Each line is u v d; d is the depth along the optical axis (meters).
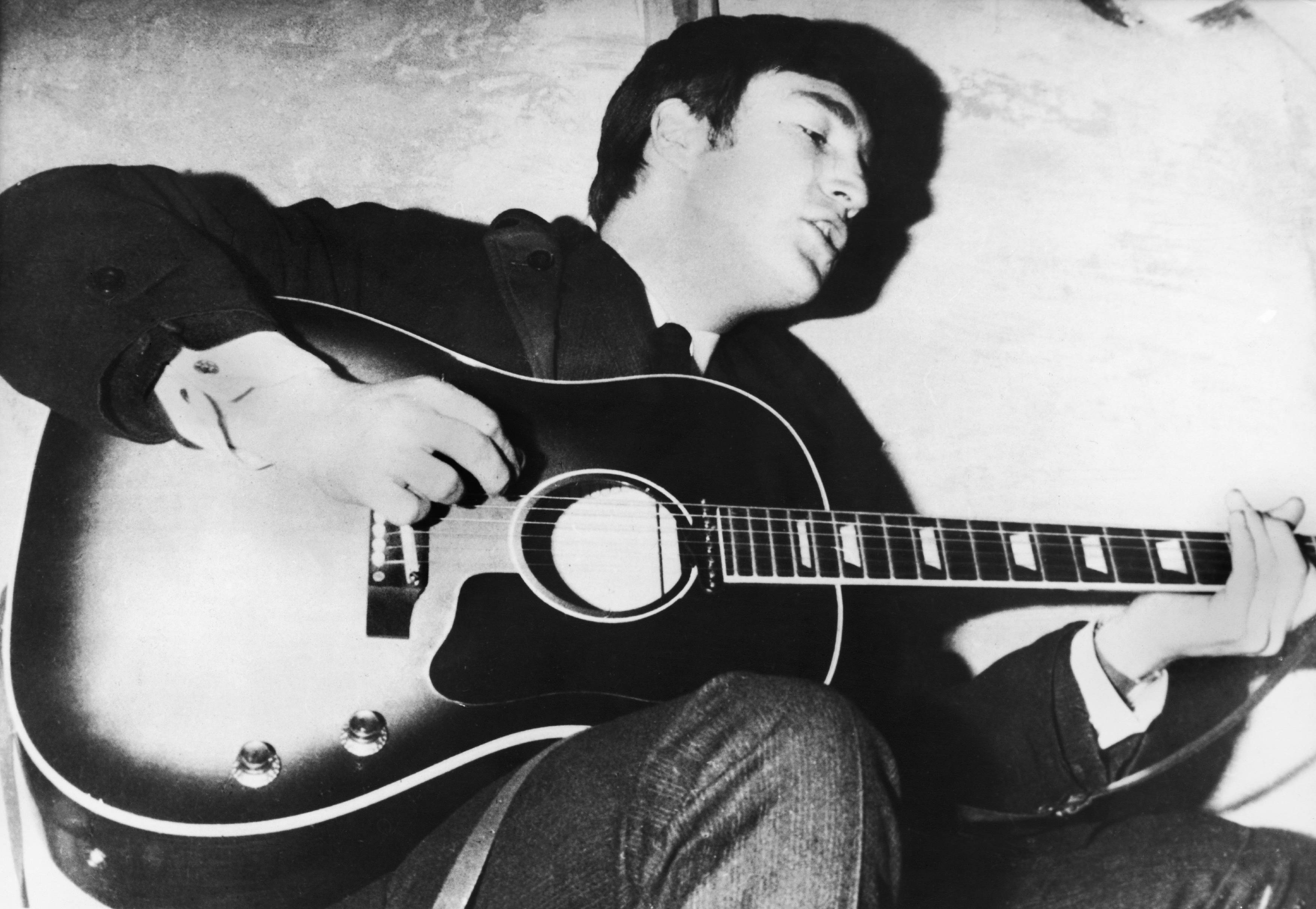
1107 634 1.57
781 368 1.61
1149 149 1.86
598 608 1.38
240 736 1.25
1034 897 1.42
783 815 1.11
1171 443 1.71
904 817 1.43
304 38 1.63
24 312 1.35
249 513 1.33
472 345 1.51
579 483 1.43
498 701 1.31
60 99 1.54
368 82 1.63
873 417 1.61
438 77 1.65
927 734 1.46
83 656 1.26
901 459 1.60
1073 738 1.51
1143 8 1.93
